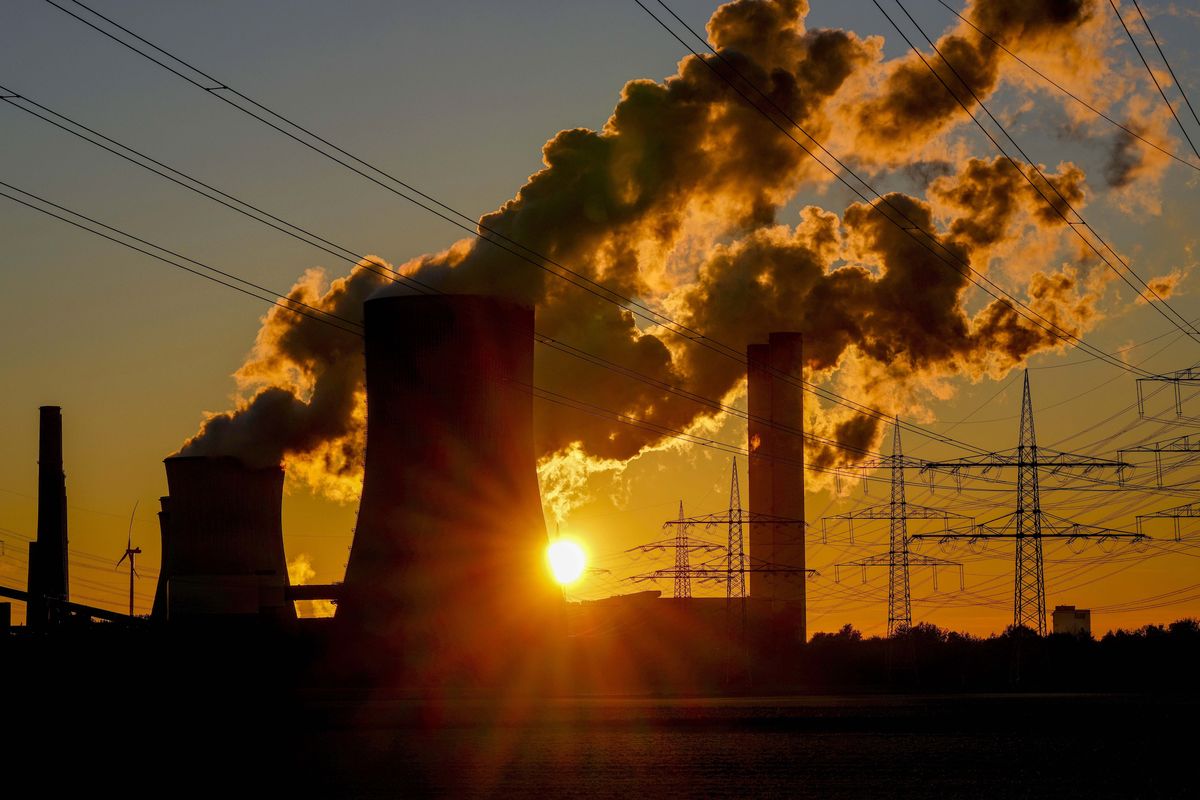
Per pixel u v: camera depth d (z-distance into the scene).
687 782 29.67
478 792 28.34
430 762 33.03
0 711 46.88
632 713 45.62
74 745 36.84
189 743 37.22
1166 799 27.59
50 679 57.78
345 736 39.09
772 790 28.59
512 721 43.19
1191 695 57.09
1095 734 38.75
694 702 53.06
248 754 34.59
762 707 48.41
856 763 32.59
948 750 35.12
